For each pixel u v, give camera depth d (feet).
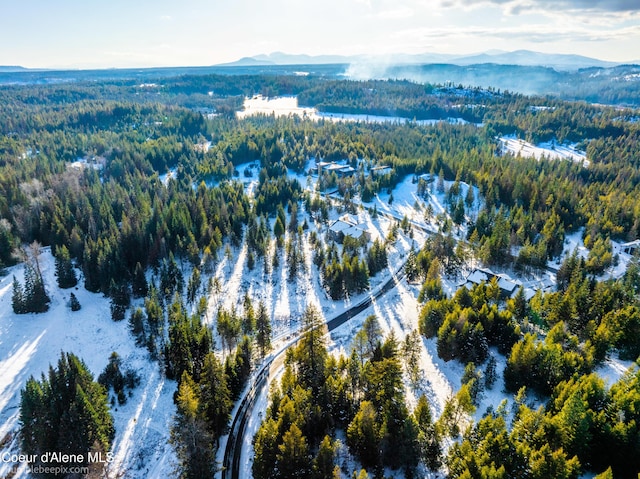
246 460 188.34
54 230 386.52
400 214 530.27
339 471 164.45
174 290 326.24
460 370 237.45
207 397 193.77
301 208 540.52
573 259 326.85
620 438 159.12
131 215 420.36
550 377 206.28
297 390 192.03
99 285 333.01
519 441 167.32
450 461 167.43
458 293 279.28
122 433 203.31
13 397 227.81
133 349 267.59
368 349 242.17
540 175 571.28
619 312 241.35
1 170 554.87
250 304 299.99
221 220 441.27
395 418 174.50
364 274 338.75
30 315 296.92
